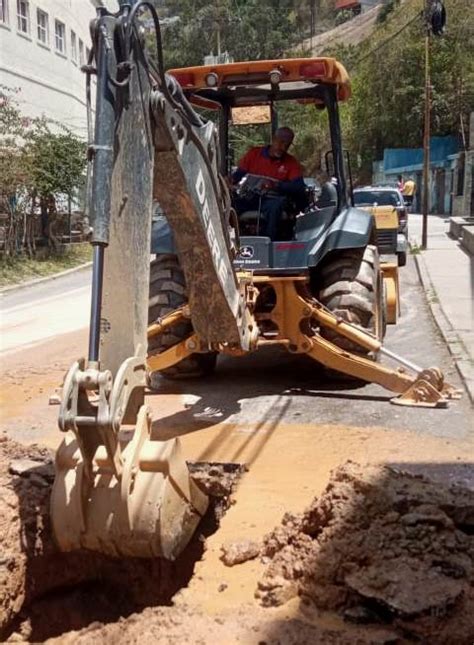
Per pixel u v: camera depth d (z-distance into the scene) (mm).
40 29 26188
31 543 3986
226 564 3980
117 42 3518
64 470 3395
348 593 3393
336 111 7527
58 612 4008
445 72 42281
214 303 5234
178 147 4172
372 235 7895
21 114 23969
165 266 7379
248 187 7531
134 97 3627
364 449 5656
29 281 18297
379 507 3781
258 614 3406
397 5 59812
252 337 6148
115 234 3389
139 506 3346
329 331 7164
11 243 20203
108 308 3301
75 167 21891
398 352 8781
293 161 7668
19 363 9016
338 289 7195
